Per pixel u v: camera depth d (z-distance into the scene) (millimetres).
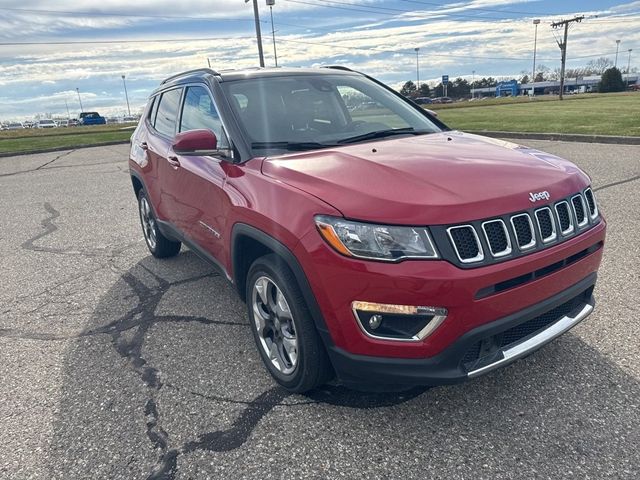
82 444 2670
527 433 2557
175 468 2467
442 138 3549
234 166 3314
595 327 3504
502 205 2471
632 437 2484
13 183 11984
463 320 2336
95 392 3131
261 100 3711
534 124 17375
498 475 2309
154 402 2992
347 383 2662
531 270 2469
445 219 2348
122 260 5617
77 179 12023
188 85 4363
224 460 2500
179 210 4289
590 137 12508
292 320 2775
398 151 3098
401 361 2426
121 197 9336
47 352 3656
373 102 4125
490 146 3312
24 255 6039
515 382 2963
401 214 2373
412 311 2334
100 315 4223
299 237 2572
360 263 2371
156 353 3549
